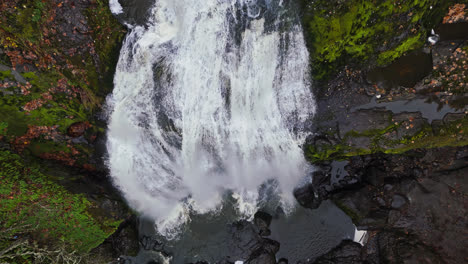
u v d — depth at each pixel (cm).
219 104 699
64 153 709
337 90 679
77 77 643
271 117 716
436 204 726
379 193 749
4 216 623
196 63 656
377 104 677
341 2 538
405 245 728
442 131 652
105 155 746
